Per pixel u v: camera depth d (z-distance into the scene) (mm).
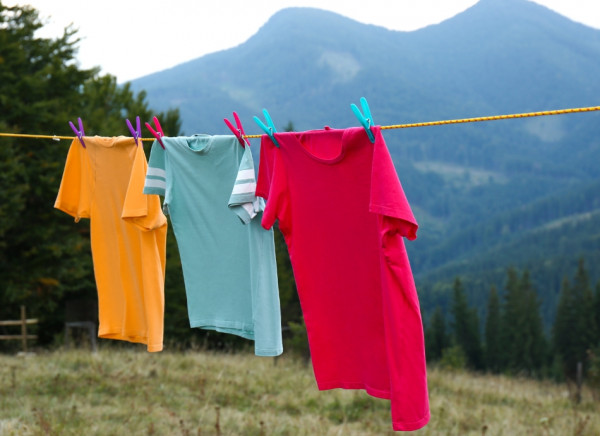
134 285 4496
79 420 7398
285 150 3717
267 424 8023
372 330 3605
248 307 4125
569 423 9586
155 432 7285
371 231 3547
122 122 22250
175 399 8898
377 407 9508
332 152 3596
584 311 63969
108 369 10344
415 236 3275
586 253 149000
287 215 3748
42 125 18203
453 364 22562
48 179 17656
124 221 4496
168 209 4250
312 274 3723
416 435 8219
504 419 9391
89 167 4605
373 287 3582
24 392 8617
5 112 17844
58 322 20500
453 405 10039
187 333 19359
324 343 3732
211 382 10172
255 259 3896
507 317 66312
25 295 17656
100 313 4625
